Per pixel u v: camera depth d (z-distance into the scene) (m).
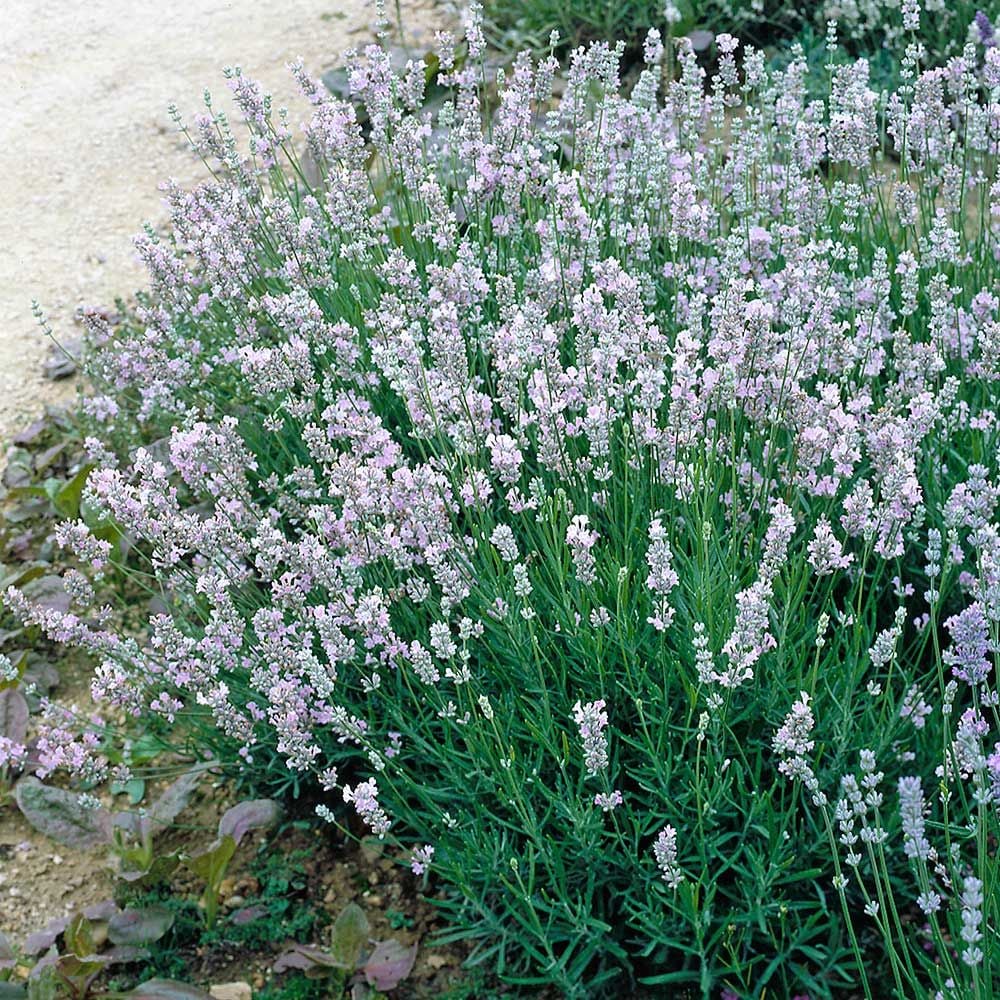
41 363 5.04
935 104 4.05
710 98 4.36
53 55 7.65
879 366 3.24
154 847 3.17
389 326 3.28
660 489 3.13
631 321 3.08
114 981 2.85
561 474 2.98
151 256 3.88
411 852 2.90
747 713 2.69
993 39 5.09
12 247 5.80
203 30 7.77
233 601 3.25
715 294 3.86
